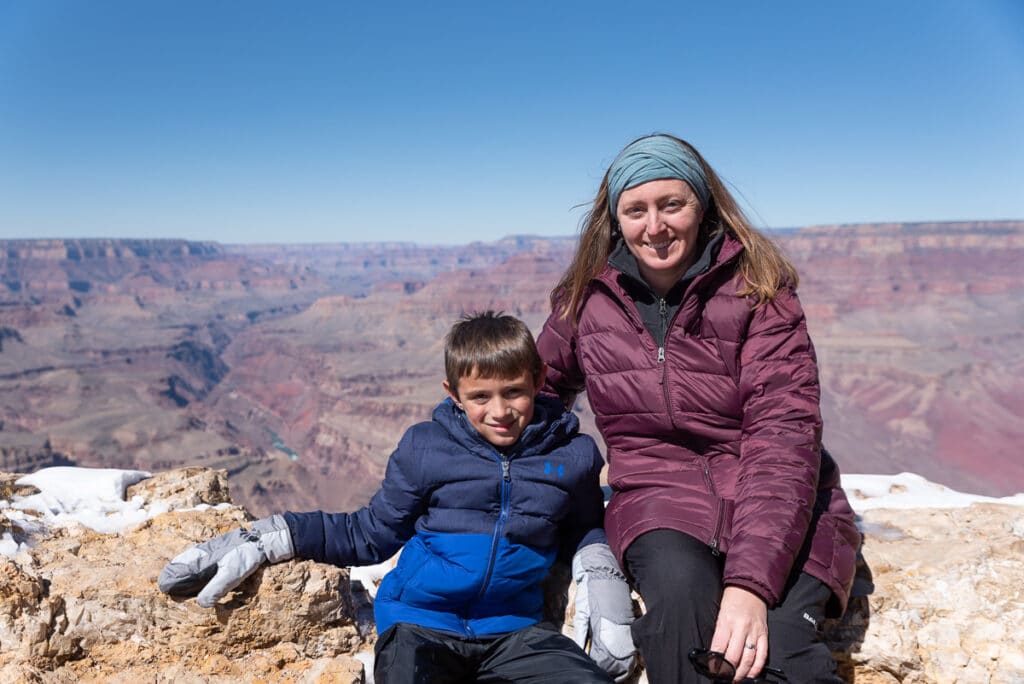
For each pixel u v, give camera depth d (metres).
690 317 2.88
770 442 2.65
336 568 3.23
